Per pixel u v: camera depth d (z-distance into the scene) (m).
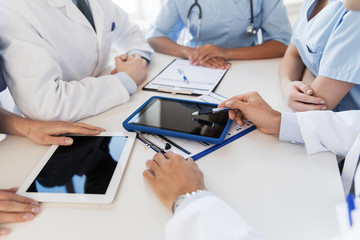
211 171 0.61
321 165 0.62
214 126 0.72
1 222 0.50
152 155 0.66
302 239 0.46
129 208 0.53
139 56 1.07
